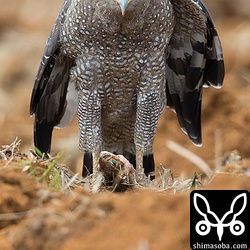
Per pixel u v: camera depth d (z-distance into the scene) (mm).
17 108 22156
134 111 13797
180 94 14398
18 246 9305
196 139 14562
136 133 13609
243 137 18703
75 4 12766
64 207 9734
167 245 8781
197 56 13875
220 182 9945
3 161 11516
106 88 13312
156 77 13281
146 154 13664
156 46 13000
